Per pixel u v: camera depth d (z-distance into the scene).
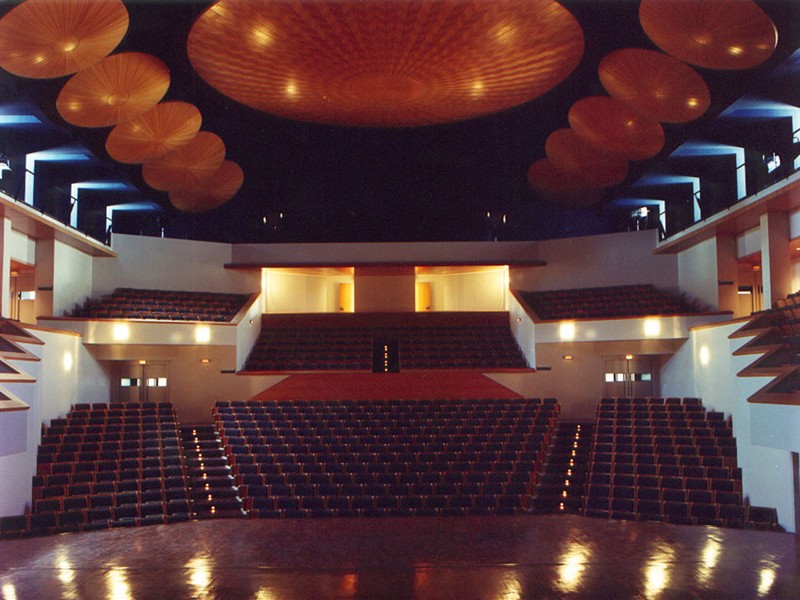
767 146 16.58
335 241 26.11
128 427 15.45
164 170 19.89
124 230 24.59
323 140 22.44
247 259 24.03
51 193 19.39
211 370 19.58
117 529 12.25
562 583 8.93
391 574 9.39
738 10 11.33
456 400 17.69
